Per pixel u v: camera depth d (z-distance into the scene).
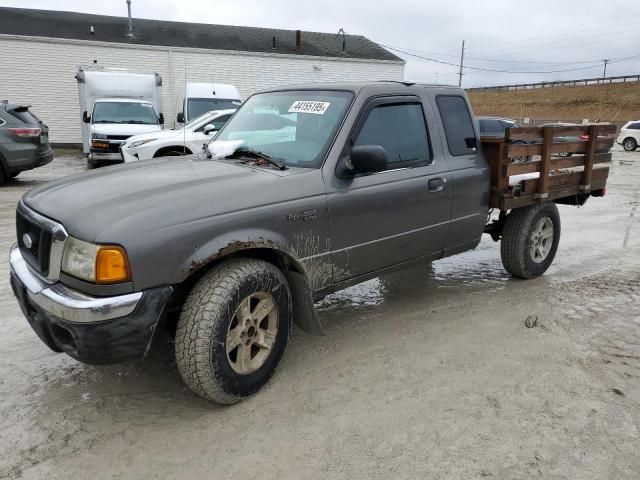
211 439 2.80
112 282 2.62
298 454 2.68
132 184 3.17
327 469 2.57
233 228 2.98
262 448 2.73
